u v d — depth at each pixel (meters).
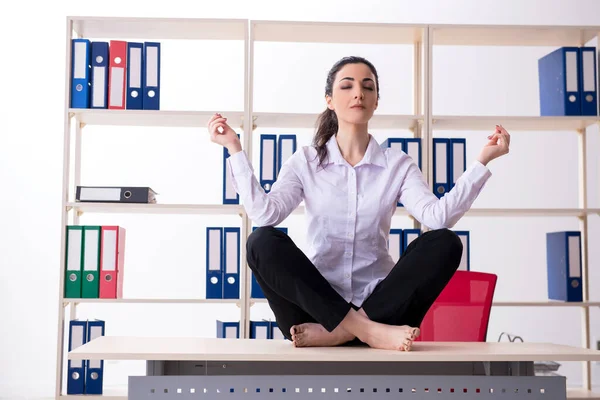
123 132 4.38
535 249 4.50
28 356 4.27
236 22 3.34
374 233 1.99
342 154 2.02
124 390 3.40
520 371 1.66
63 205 3.27
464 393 1.57
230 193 3.38
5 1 4.38
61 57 4.39
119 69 3.35
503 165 4.52
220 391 1.54
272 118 3.38
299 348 1.63
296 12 4.52
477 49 4.53
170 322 4.35
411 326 1.78
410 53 4.51
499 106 4.52
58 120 4.36
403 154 2.06
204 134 4.42
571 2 4.61
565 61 3.44
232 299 3.29
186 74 4.43
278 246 1.68
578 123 3.48
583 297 3.48
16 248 4.30
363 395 1.55
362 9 4.54
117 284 3.29
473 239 4.49
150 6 4.46
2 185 4.32
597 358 1.53
